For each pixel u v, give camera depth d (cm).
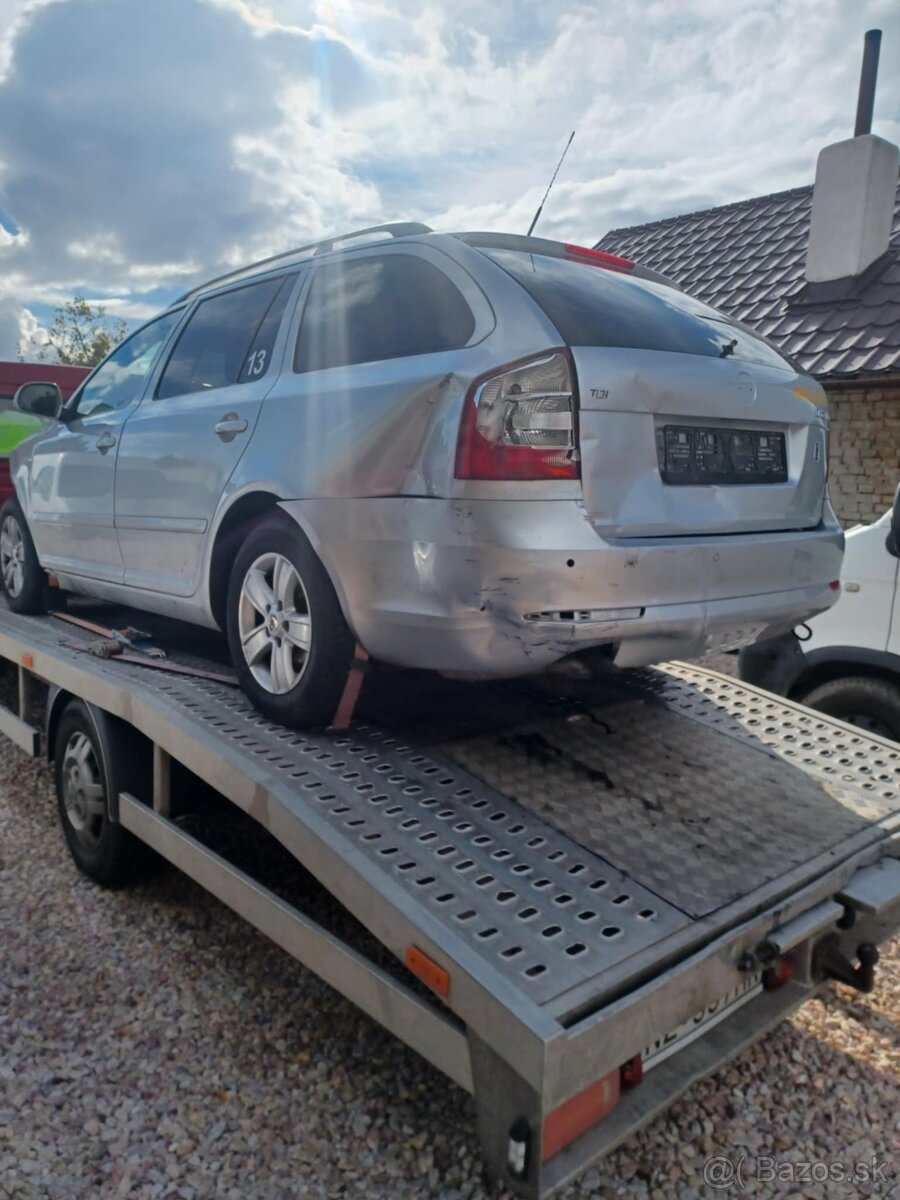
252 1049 279
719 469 286
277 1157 238
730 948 216
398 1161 236
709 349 295
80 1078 265
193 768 295
